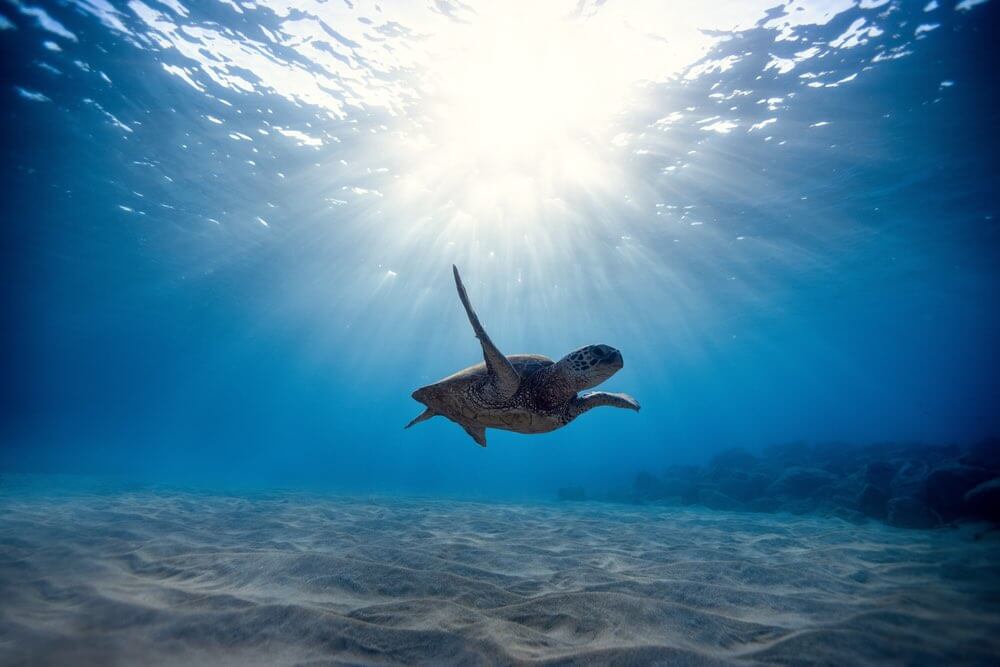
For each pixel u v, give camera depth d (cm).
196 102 1257
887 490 1167
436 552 579
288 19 1011
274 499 1279
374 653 265
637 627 311
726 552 653
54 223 1914
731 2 926
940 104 1177
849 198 1636
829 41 1010
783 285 2645
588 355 390
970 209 1719
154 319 3497
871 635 303
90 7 979
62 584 372
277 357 5200
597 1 938
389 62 1119
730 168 1459
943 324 4122
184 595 352
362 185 1639
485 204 1720
